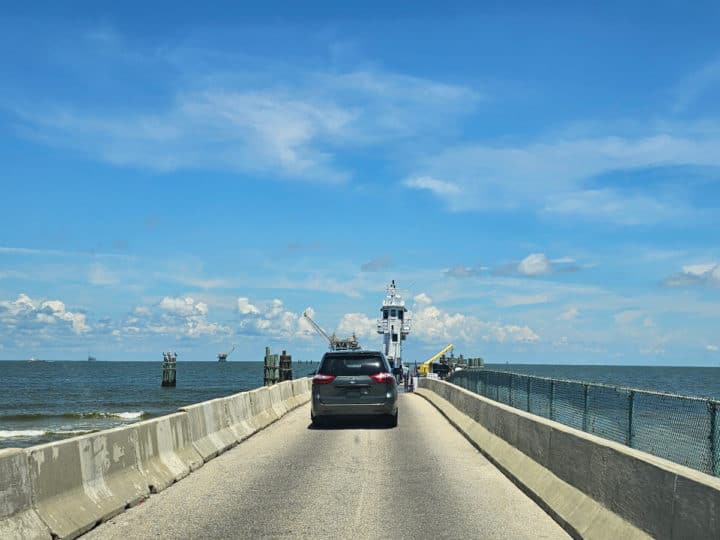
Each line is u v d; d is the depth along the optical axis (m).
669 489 5.60
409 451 13.91
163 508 8.70
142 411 51.09
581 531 7.13
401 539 7.26
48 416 46.12
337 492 9.72
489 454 12.77
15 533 6.18
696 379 128.75
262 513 8.42
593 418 10.75
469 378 26.72
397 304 66.62
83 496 7.80
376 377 18.50
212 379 119.62
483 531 7.59
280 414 21.47
